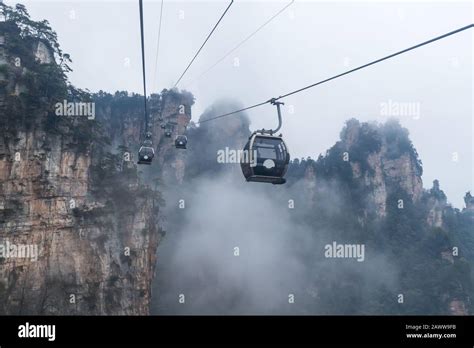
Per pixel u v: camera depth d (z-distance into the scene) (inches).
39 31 2347.4
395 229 5974.4
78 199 2230.6
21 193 1952.5
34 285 1926.7
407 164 6525.6
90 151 2372.0
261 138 550.9
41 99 2106.3
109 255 2369.6
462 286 4832.7
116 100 5989.2
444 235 5575.8
